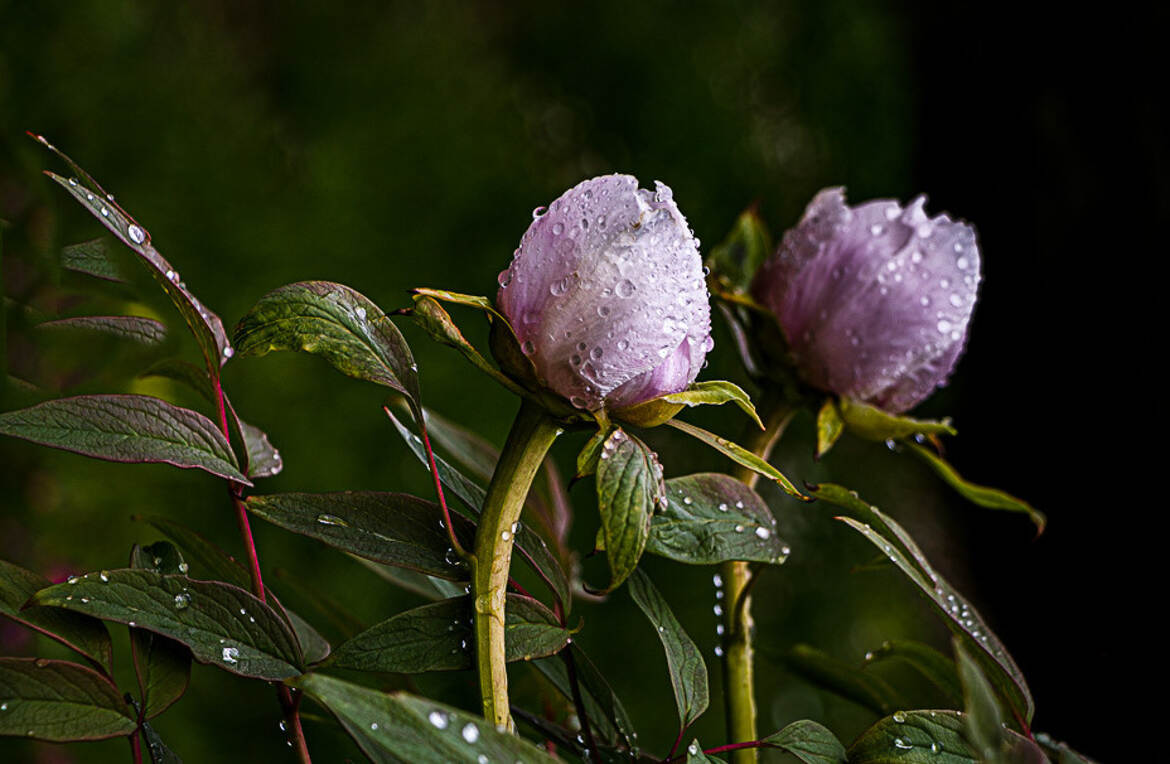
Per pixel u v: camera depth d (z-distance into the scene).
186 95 3.16
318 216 3.18
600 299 0.86
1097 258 2.53
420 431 0.86
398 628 0.86
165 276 0.85
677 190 4.09
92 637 0.85
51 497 2.04
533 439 0.86
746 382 3.55
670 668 0.88
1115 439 2.46
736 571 0.95
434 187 3.49
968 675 0.80
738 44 4.34
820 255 0.97
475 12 4.40
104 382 0.96
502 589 0.86
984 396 2.82
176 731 2.15
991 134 2.80
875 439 0.98
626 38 4.35
